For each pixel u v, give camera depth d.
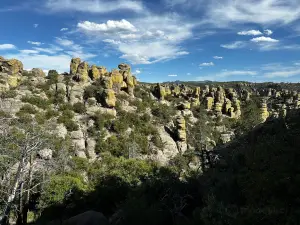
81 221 20.48
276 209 12.32
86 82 76.31
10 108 57.31
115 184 32.78
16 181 20.52
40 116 58.19
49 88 71.06
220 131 84.31
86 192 31.44
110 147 59.69
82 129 62.12
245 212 13.73
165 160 63.22
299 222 11.40
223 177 24.94
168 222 26.06
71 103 68.44
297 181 12.15
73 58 82.00
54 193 29.58
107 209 31.12
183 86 117.38
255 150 16.02
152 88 98.62
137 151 60.84
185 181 33.88
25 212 23.84
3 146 23.09
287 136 15.78
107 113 68.00
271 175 13.51
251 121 75.31
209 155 42.72
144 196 27.92
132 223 24.02
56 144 47.69
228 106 99.06
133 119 71.31
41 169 28.59
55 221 26.34
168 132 73.56
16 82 67.38
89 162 51.81
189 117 86.31
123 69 87.31
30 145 22.14
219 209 15.24
